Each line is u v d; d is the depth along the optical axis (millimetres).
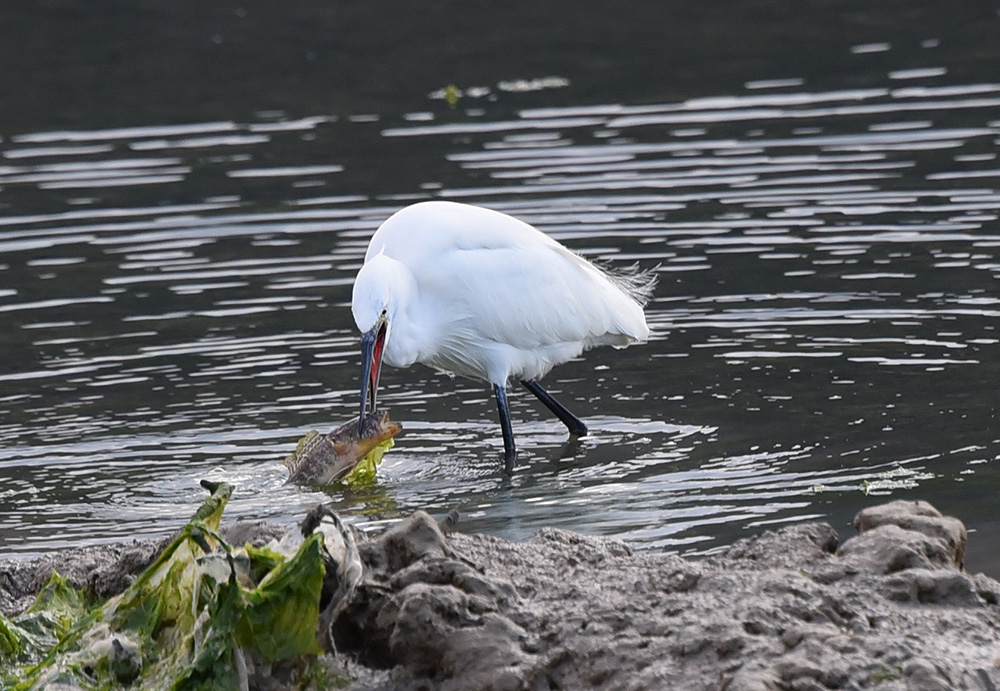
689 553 9445
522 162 20312
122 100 24750
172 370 14078
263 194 19531
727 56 25781
